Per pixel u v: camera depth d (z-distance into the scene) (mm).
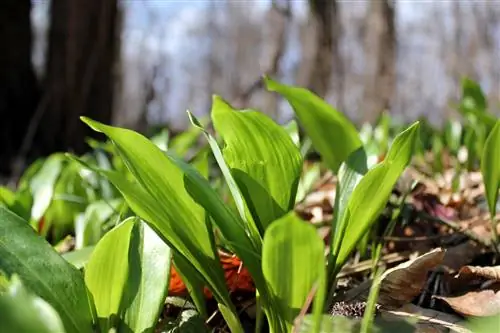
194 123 541
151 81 3693
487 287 625
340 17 2938
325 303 536
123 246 501
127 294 508
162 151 508
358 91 6676
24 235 483
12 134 3172
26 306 404
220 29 11859
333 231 558
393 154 499
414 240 752
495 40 9898
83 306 484
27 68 3318
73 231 943
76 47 2986
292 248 436
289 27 2584
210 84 11828
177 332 557
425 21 12602
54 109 3008
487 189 633
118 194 1010
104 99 3066
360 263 719
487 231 792
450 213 855
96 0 3008
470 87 1192
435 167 1427
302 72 2855
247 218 525
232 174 520
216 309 623
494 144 602
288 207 537
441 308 618
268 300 505
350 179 573
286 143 530
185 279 561
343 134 672
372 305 461
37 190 838
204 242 521
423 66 12781
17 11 3283
